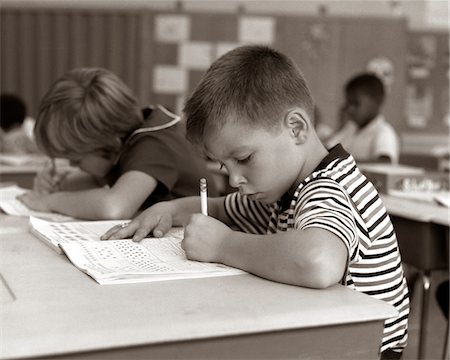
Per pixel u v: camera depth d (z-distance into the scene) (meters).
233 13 5.63
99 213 1.53
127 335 0.71
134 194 1.58
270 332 0.78
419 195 2.28
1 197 1.79
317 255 0.88
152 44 5.53
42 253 1.11
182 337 0.73
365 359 0.83
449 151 5.79
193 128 1.04
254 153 1.00
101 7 5.48
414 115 5.98
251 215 1.31
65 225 1.32
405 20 5.84
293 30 5.70
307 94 1.06
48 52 5.36
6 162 3.36
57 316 0.76
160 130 1.73
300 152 1.04
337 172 1.05
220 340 0.76
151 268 0.97
